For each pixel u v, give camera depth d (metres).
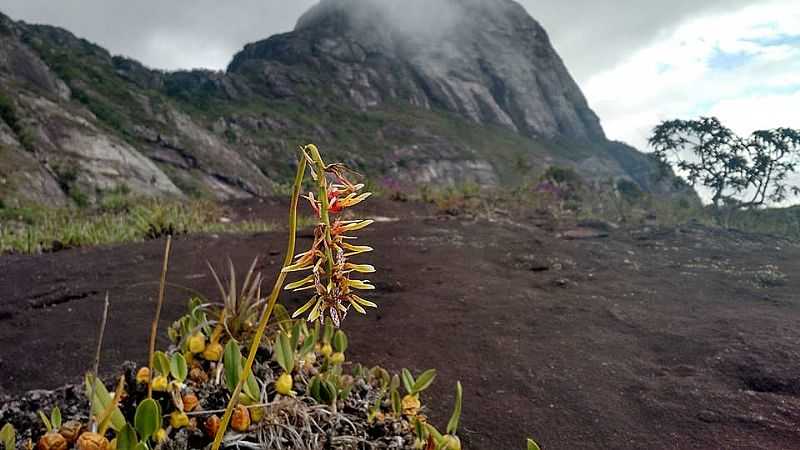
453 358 2.53
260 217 10.07
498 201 11.23
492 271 4.30
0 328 3.12
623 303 3.36
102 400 1.18
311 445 1.27
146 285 3.91
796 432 1.80
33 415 1.33
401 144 67.56
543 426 1.91
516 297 3.51
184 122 53.19
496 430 1.89
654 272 4.24
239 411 1.22
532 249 5.19
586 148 94.44
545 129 93.25
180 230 7.29
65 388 1.44
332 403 1.40
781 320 2.91
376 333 2.89
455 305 3.35
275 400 1.31
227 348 1.29
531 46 104.94
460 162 65.81
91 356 2.62
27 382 2.38
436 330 2.91
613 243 5.69
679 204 9.48
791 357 2.38
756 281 3.89
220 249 5.41
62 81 48.25
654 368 2.39
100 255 5.18
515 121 92.25
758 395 2.07
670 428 1.88
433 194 12.77
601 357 2.52
